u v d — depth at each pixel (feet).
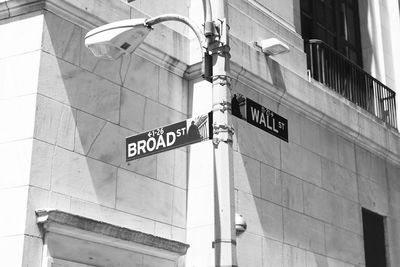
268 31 41.52
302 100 41.75
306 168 41.57
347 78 49.39
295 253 38.70
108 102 31.78
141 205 32.19
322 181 42.75
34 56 29.17
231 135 24.62
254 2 41.65
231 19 38.50
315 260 40.19
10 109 28.99
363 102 50.83
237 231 34.32
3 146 28.58
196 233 33.88
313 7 53.16
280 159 39.50
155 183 33.27
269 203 37.73
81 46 31.07
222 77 25.03
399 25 59.41
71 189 28.96
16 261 26.35
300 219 39.86
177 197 34.32
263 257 36.22
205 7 25.73
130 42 26.02
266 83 39.04
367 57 57.72
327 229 42.01
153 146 26.27
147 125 33.63
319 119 43.52
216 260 23.09
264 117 26.48
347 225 44.01
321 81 46.34
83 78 30.78
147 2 35.86
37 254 26.78
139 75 33.91
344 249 43.09
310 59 46.57
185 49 36.60
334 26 55.67
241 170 36.24
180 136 25.57
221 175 23.91
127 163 31.96
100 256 29.19
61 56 29.99
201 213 34.01
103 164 30.76
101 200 30.22
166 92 35.29
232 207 23.70
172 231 33.55
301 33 50.88
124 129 32.27
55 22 30.09
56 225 27.30
